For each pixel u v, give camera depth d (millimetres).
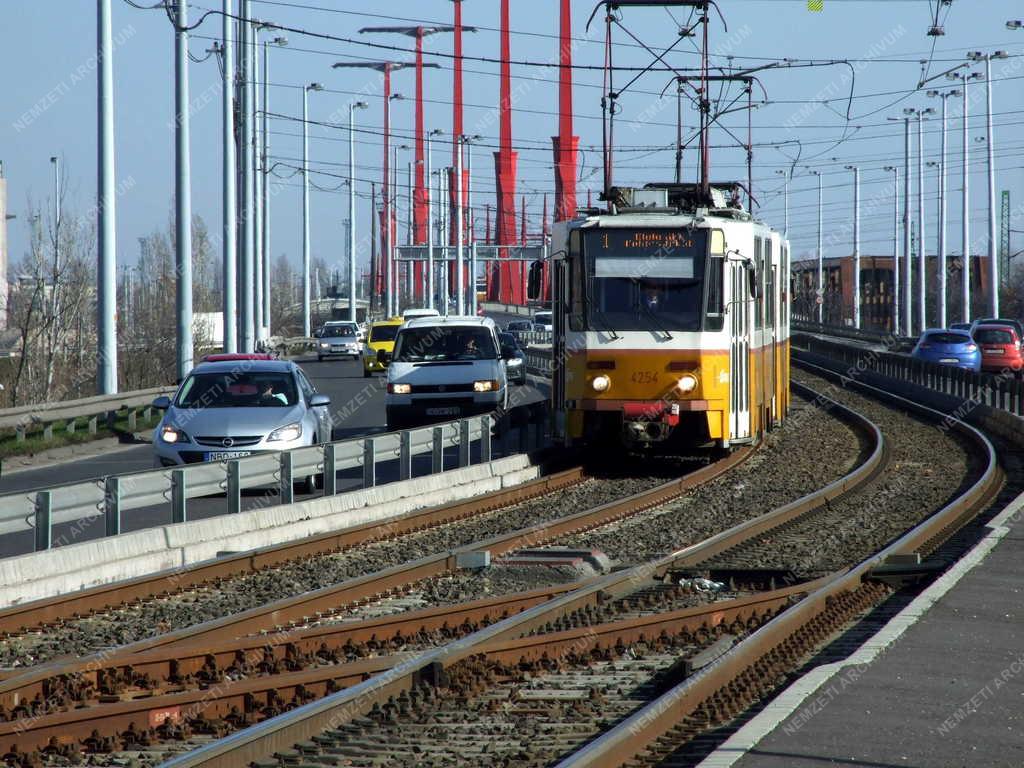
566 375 70562
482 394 93375
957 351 158375
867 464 73188
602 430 71062
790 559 45812
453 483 66000
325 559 46344
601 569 44656
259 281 192750
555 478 68750
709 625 34125
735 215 74000
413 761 22469
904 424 106875
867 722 23594
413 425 93500
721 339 68938
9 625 34844
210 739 24125
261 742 22188
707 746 23016
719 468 72938
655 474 73812
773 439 91625
